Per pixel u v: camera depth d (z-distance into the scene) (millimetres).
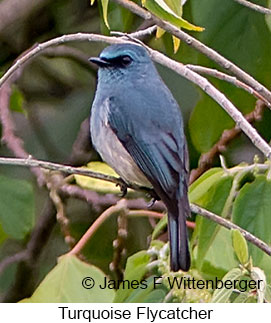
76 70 15602
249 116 13109
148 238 13367
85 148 14914
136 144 11117
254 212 10859
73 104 15672
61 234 15281
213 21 11883
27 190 13805
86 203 15211
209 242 10773
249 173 11219
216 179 11070
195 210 10414
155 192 11547
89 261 14695
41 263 15250
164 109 11180
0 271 15164
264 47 12031
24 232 13805
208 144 12555
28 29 15086
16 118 15797
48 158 15562
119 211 12312
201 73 11898
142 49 11367
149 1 9023
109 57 11336
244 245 9508
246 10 11875
